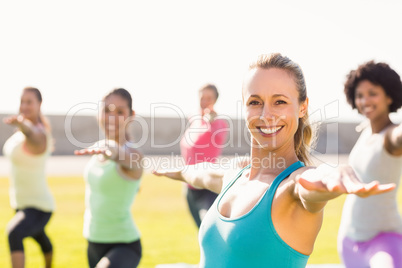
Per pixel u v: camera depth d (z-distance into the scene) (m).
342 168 1.49
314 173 1.62
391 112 4.14
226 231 2.01
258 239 1.91
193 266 6.15
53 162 20.45
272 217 1.91
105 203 4.34
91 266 4.59
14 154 5.51
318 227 1.92
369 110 4.11
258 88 2.03
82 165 19.34
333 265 6.12
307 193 1.66
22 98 5.82
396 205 3.93
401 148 3.84
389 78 4.04
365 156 4.11
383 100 4.09
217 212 2.12
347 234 4.10
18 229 5.33
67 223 8.82
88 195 4.54
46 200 5.65
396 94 4.05
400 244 3.75
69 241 7.50
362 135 4.32
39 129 5.65
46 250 5.90
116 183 4.29
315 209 1.75
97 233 4.37
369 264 3.88
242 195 2.09
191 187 6.91
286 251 1.90
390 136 3.87
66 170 17.55
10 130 23.45
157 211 10.32
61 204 10.69
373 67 4.12
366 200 3.94
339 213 10.37
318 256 6.77
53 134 24.41
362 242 3.94
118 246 4.34
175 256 6.79
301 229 1.90
